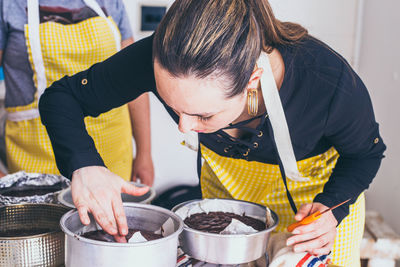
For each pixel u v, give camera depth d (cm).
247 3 96
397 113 248
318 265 105
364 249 230
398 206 245
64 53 174
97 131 182
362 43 293
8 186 149
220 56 87
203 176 166
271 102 114
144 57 119
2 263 103
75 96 127
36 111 177
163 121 297
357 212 144
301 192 146
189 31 87
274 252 113
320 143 139
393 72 253
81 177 110
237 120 122
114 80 123
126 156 201
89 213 112
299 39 119
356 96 117
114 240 108
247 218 129
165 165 305
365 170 130
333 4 289
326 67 116
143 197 138
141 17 279
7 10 168
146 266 94
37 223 124
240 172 148
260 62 109
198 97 90
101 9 182
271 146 129
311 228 112
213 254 107
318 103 118
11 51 173
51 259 106
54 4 171
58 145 120
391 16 256
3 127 260
